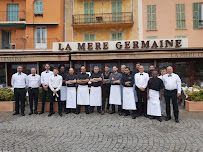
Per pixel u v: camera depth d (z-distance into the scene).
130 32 16.88
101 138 4.57
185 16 16.16
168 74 6.16
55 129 5.31
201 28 16.08
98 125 5.64
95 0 17.38
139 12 16.66
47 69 7.34
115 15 17.11
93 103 7.16
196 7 16.03
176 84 6.02
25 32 17.78
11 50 16.73
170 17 16.27
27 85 7.21
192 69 12.30
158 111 6.11
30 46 17.33
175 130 5.11
